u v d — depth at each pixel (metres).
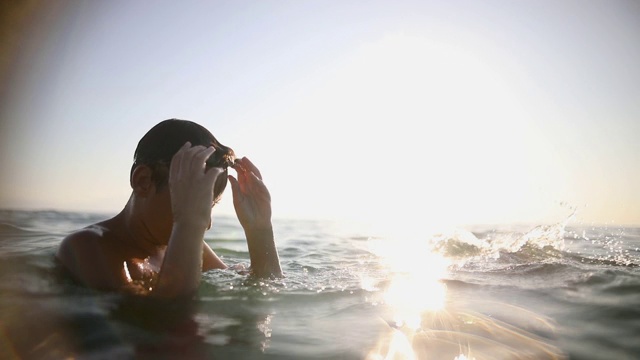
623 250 3.78
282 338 1.63
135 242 2.38
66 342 1.55
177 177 2.19
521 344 1.57
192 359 1.44
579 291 2.26
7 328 1.63
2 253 2.43
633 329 1.72
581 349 1.53
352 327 1.75
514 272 2.78
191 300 2.05
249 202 2.79
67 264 2.16
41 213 5.82
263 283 2.42
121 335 1.63
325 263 3.39
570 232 4.98
